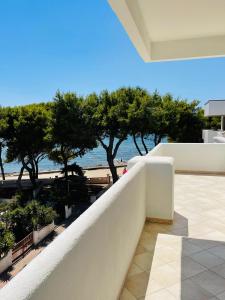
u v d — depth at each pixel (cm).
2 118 2141
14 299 96
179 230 414
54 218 1548
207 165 812
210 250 351
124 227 281
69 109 1931
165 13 372
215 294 267
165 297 264
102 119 1973
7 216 1405
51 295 118
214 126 3472
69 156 2272
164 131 2284
